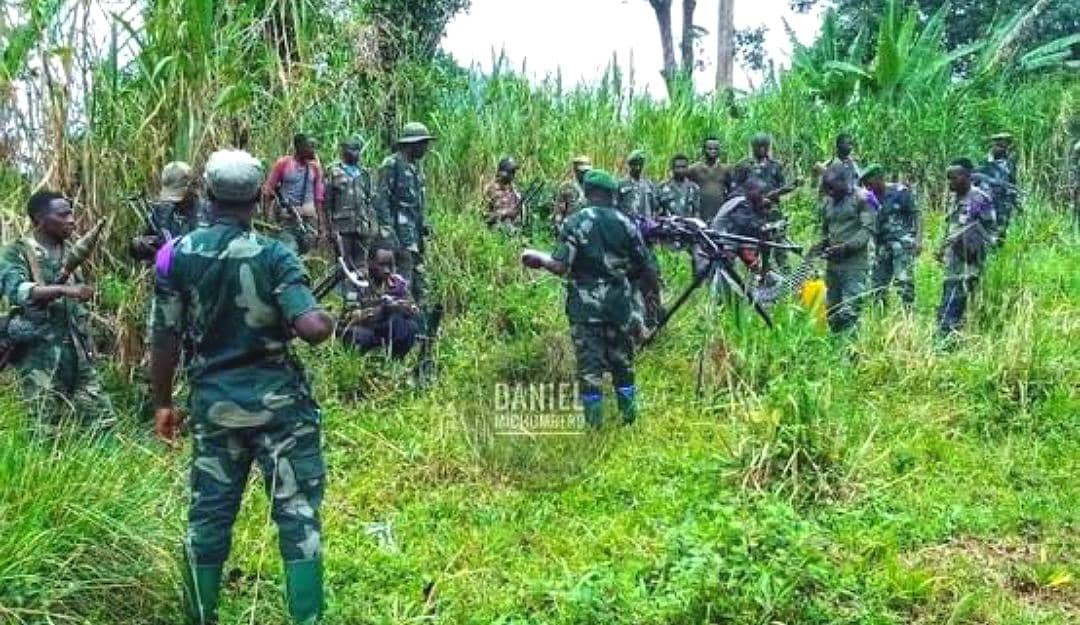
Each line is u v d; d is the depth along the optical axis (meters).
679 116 14.68
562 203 11.23
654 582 4.36
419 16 13.52
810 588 4.30
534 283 9.42
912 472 5.78
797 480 5.45
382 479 5.73
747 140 15.33
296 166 8.50
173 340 3.80
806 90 16.89
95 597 3.93
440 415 6.46
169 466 5.04
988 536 5.11
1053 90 17.89
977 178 11.23
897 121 15.84
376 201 8.12
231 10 7.75
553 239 11.30
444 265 9.41
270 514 3.85
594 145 13.32
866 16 22.48
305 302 3.70
